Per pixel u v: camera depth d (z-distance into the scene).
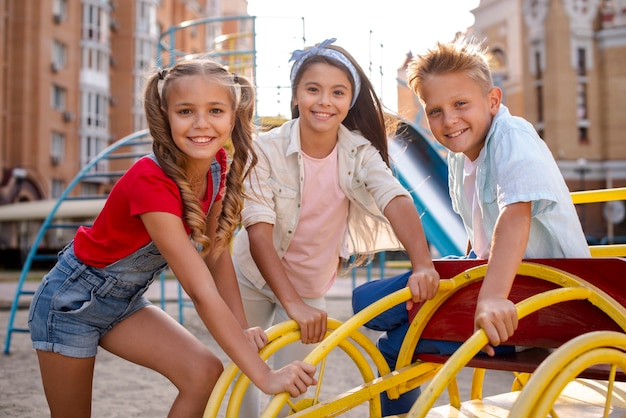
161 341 2.14
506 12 28.53
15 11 28.58
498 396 2.65
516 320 1.72
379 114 2.75
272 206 2.64
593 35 27.50
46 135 29.12
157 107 2.08
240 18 8.57
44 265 26.16
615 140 27.16
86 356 2.14
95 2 31.80
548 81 27.39
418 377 2.28
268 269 2.38
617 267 1.85
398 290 2.26
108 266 2.14
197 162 2.11
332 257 2.85
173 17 38.09
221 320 1.90
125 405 4.47
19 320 9.27
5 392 4.83
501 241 1.97
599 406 2.41
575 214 2.18
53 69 29.44
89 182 31.72
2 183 27.44
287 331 2.11
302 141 2.69
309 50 2.59
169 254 1.97
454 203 2.65
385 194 2.51
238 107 2.29
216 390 1.85
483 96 2.30
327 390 4.93
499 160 2.16
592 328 1.90
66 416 2.20
